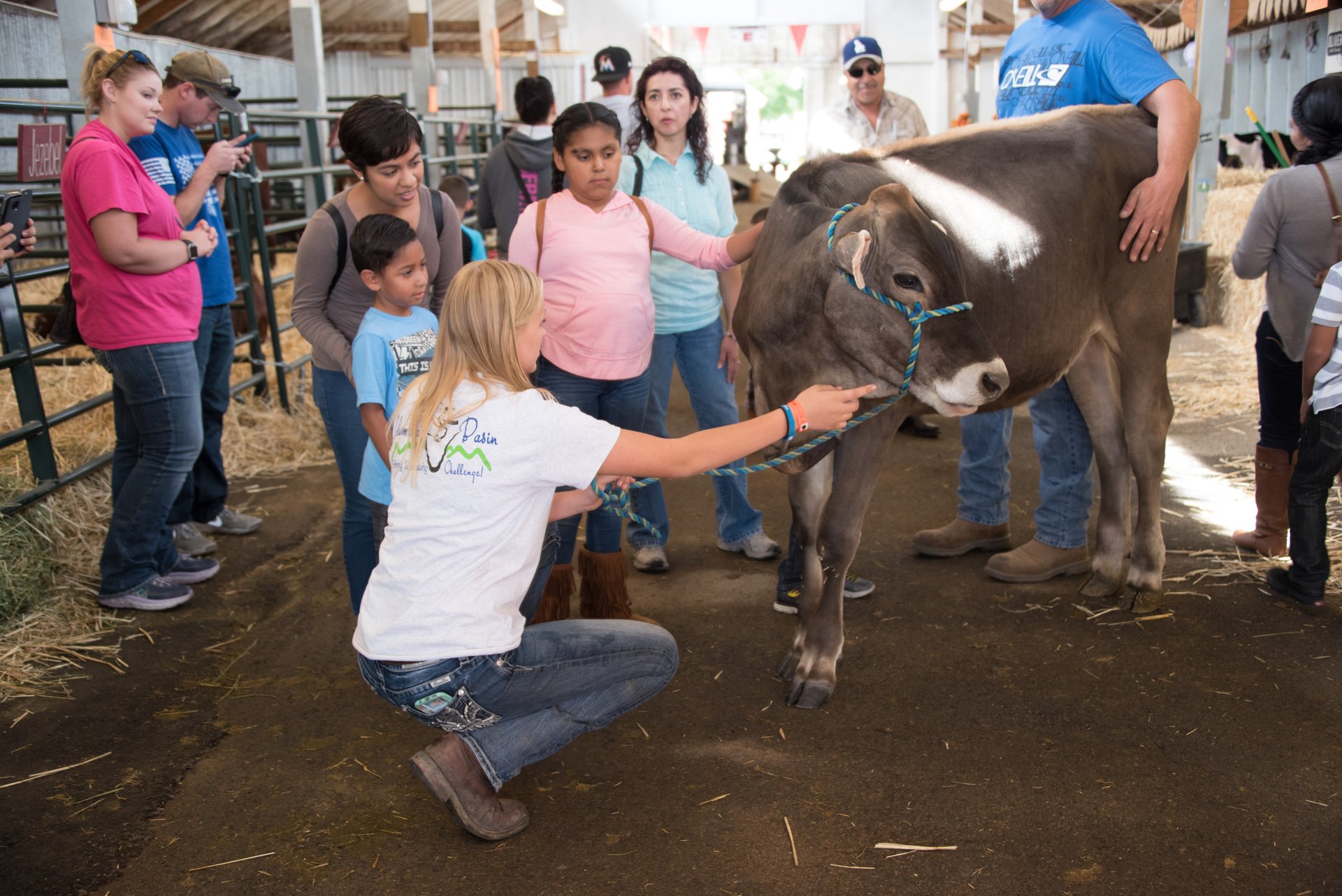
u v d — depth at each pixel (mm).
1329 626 3180
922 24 17016
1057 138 3068
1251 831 2266
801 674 2875
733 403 3865
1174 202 3125
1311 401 3164
